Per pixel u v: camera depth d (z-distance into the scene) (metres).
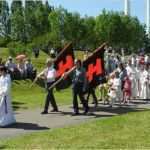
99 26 109.75
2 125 16.22
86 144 12.94
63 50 19.95
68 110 20.39
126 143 13.02
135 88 25.61
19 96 26.30
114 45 109.62
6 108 16.44
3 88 16.45
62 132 14.89
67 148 12.47
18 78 30.92
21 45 62.50
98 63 21.08
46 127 16.12
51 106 21.80
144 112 19.64
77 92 19.16
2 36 124.19
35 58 67.50
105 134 14.41
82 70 19.20
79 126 16.05
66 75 19.20
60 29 104.75
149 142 13.15
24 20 115.88
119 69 23.64
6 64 30.72
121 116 18.36
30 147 12.66
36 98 25.36
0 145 12.98
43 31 115.56
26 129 15.74
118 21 109.75
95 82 21.17
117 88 22.81
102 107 21.64
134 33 111.00
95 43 109.19
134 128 15.41
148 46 108.06
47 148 12.52
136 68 25.81
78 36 106.44
